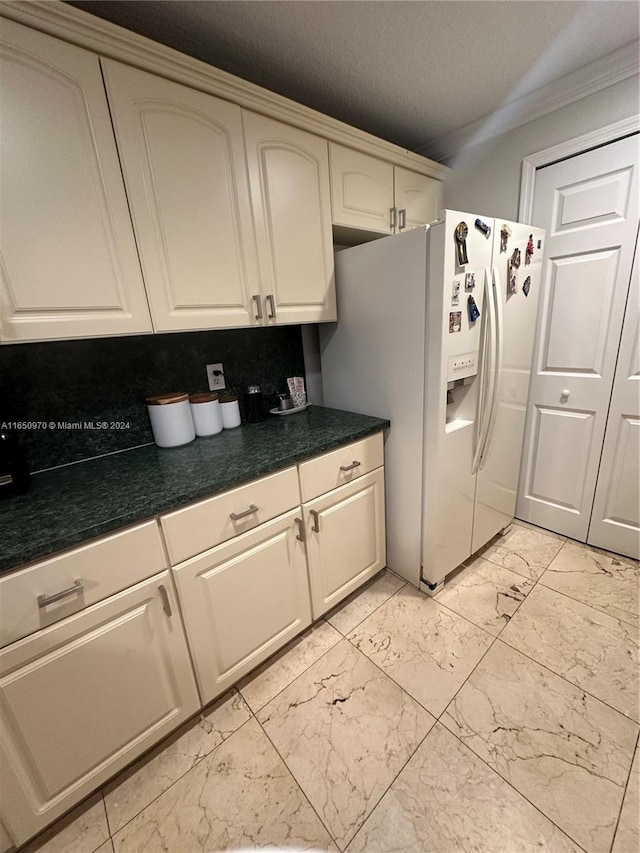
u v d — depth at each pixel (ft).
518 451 6.83
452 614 5.50
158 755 3.93
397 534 6.14
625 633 4.96
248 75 4.74
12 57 2.79
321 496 4.88
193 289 4.05
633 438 5.91
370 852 3.10
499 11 3.86
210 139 3.89
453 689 4.39
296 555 4.73
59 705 3.11
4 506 3.47
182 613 3.75
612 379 5.92
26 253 3.08
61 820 3.45
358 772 3.66
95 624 3.18
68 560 2.96
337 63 4.57
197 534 3.71
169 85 3.54
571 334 6.20
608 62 4.83
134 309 3.71
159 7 3.55
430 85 5.14
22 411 4.15
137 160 3.48
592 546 6.77
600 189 5.47
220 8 3.60
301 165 4.67
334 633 5.32
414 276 4.69
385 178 5.77
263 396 5.97
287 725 4.14
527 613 5.41
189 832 3.32
